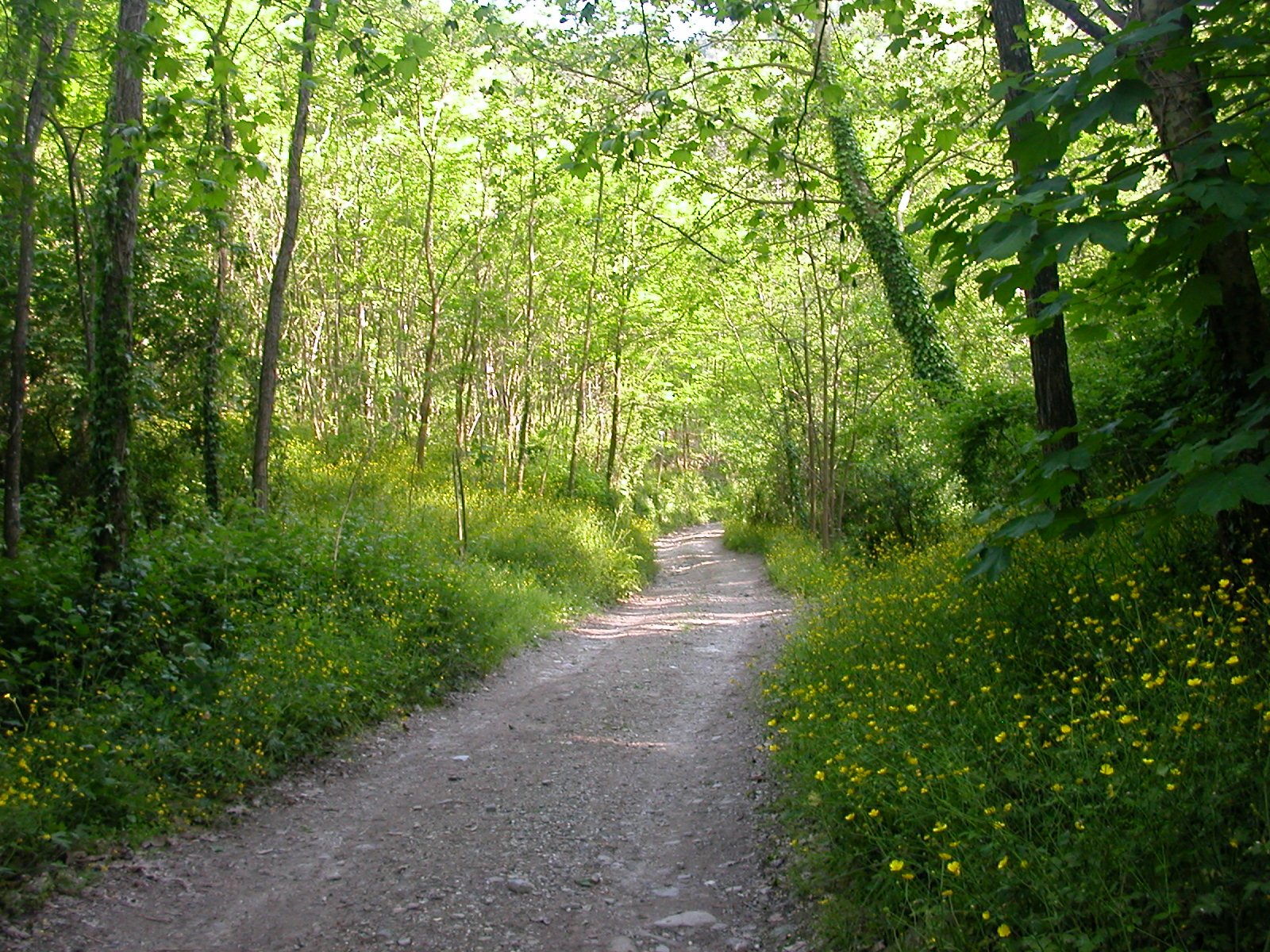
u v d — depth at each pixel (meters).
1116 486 8.06
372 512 17.42
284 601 10.42
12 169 8.91
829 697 6.80
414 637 11.02
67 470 13.52
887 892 4.22
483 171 22.36
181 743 7.04
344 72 14.98
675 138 7.77
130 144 6.67
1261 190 3.25
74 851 5.50
